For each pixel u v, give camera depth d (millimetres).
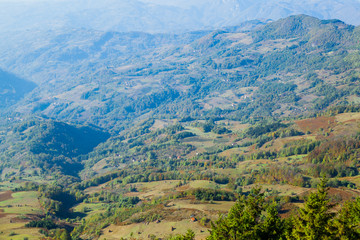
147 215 170625
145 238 143875
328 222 67125
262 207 81375
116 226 171625
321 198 68625
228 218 80125
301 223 69312
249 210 79938
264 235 75188
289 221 78062
